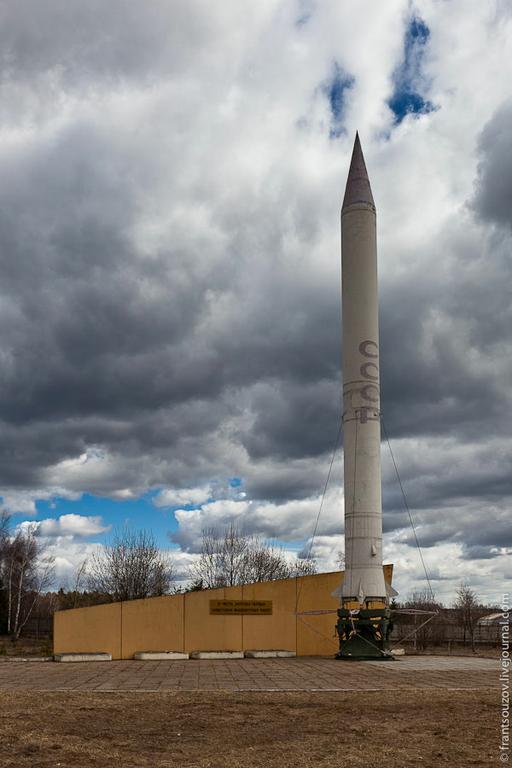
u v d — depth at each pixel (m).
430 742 15.26
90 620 39.97
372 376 36.81
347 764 13.29
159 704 19.97
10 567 70.38
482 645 50.78
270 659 37.78
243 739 15.45
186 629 41.00
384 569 40.91
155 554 70.31
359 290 37.38
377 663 33.72
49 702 20.11
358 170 39.47
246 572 72.44
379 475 36.34
